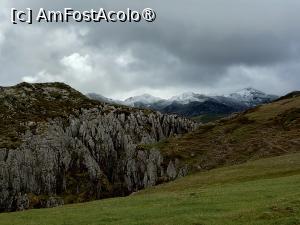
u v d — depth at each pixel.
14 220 52.12
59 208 63.44
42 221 48.44
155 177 177.75
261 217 36.94
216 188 68.50
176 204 50.78
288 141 146.75
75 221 45.94
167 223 38.75
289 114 176.50
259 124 178.38
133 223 40.50
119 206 56.31
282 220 35.03
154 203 54.88
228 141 171.50
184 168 165.62
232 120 199.25
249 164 95.25
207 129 198.75
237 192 56.12
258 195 51.62
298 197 43.16
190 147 182.12
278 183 62.75
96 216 47.56
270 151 141.88
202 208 46.19
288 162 87.19
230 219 38.16
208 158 164.75
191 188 81.75
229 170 93.25
